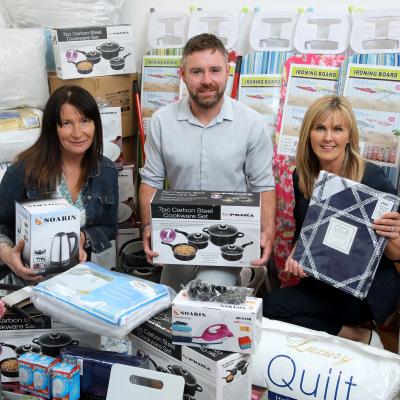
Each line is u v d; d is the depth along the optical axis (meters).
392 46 2.73
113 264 2.57
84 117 2.01
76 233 1.76
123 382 1.28
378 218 1.82
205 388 1.34
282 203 2.87
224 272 1.93
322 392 1.61
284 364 1.68
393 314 2.41
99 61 3.01
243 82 2.96
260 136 2.30
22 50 2.87
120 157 3.10
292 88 2.84
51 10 3.03
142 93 3.23
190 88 2.19
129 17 3.39
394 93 2.59
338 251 1.89
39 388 1.36
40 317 1.48
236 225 1.77
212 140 2.29
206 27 3.08
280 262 2.87
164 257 1.85
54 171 2.07
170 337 1.38
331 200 1.90
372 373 1.60
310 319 2.11
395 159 2.62
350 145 2.09
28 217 1.69
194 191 1.91
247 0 3.08
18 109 2.92
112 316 1.30
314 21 2.84
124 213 3.13
